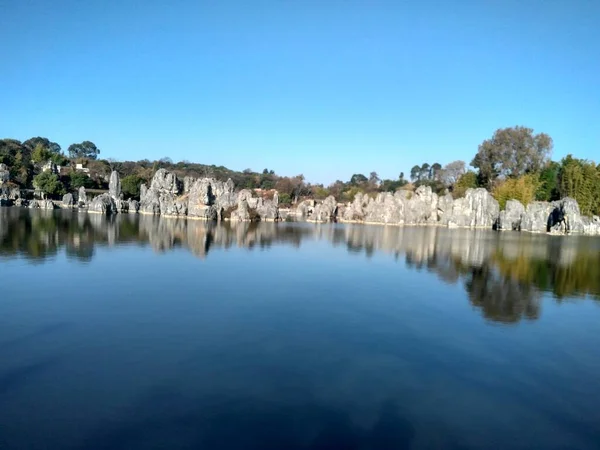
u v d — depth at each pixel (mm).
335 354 18609
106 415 13031
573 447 12453
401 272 39938
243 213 107812
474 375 17047
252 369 16703
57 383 15023
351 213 137500
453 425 13297
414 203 131000
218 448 11570
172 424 12641
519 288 34094
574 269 44344
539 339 21766
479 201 121750
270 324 22484
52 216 94125
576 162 130250
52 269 35062
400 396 15000
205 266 39031
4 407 13359
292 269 39406
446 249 60562
